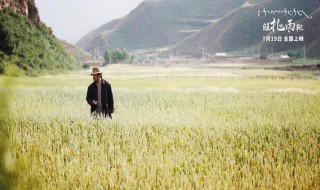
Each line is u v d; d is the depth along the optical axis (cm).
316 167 699
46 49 9300
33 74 7469
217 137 963
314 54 18800
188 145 869
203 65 16688
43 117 1142
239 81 5762
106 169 650
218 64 17300
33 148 754
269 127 1134
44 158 709
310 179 630
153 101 2302
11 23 8806
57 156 695
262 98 2527
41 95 2412
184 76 7738
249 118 1477
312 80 5972
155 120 1188
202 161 738
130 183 560
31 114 1201
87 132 991
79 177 575
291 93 2848
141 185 561
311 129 1138
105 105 1149
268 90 3173
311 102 2255
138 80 6122
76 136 923
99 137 910
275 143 930
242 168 671
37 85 4138
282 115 1619
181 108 2033
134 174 606
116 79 6506
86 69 10756
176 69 12675
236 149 836
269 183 599
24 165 238
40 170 597
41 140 855
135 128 1041
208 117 1540
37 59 8369
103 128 1009
